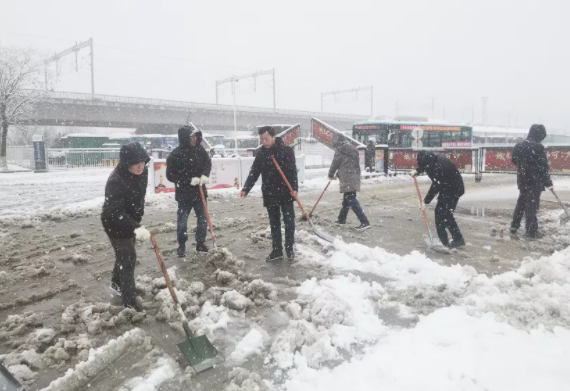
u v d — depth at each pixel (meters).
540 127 5.54
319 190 11.33
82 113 42.84
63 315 3.27
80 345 2.84
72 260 4.79
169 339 2.97
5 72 26.23
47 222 6.99
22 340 2.96
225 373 2.53
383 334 2.97
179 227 4.84
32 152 24.84
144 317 3.29
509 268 4.33
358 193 10.77
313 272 4.28
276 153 4.55
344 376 2.41
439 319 3.08
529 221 5.61
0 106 26.06
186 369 2.55
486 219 7.09
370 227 6.34
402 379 2.35
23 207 8.80
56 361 2.69
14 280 4.16
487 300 3.34
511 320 3.02
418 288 3.77
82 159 25.92
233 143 43.03
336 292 3.64
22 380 2.48
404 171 16.53
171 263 4.65
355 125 24.47
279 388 2.36
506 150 13.82
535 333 2.78
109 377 2.50
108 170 23.36
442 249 4.92
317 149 36.62
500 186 12.74
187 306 3.44
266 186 4.62
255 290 3.69
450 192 5.02
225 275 4.03
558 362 2.44
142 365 2.61
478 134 42.91
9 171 22.69
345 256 4.65
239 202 9.17
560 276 3.77
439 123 25.42
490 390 2.24
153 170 10.18
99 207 8.38
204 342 2.78
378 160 15.62
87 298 3.72
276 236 4.69
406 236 5.84
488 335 2.80
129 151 3.21
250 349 2.78
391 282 4.00
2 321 3.28
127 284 3.38
